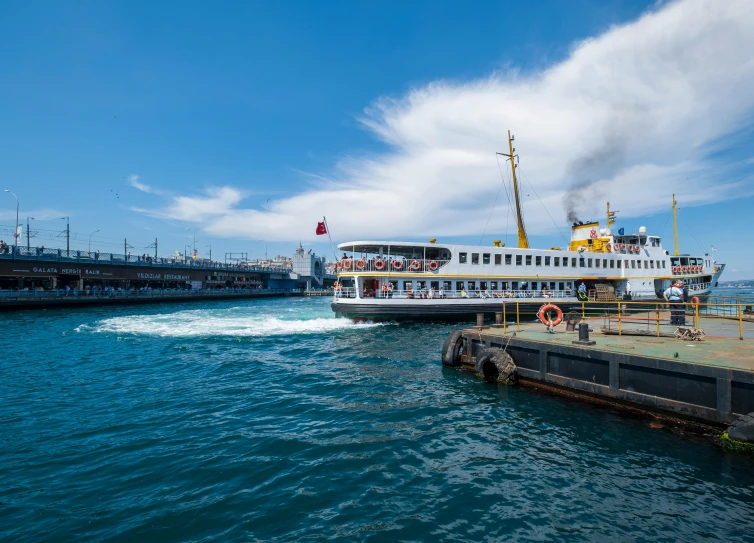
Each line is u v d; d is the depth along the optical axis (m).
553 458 8.77
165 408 12.15
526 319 31.45
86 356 20.19
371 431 10.32
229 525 6.46
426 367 17.17
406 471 8.26
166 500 7.14
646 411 10.65
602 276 37.31
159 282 75.56
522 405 12.10
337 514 6.81
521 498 7.29
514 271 33.47
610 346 12.32
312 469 8.30
